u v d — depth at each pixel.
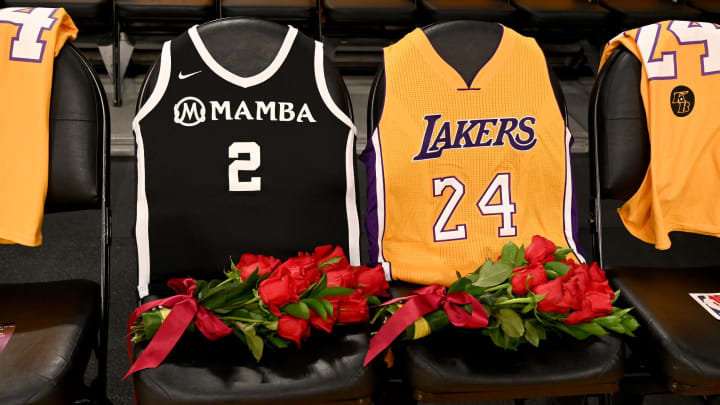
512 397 1.18
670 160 1.50
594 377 1.18
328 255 1.31
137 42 3.33
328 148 1.41
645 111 1.51
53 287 1.37
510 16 3.02
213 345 1.20
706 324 1.32
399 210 1.46
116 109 3.10
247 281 1.17
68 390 1.14
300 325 1.13
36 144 1.33
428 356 1.19
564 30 3.26
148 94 1.37
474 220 1.46
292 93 1.41
